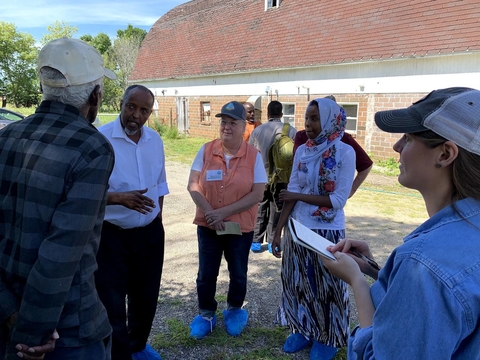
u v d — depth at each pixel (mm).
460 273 925
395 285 993
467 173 1006
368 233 5902
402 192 8852
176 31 23250
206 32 20906
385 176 10445
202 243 3070
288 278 2895
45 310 1383
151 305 2738
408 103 11297
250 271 4477
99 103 1701
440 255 955
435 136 1041
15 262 1471
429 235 1009
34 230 1437
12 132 1576
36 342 1414
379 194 8633
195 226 6023
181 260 4688
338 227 2805
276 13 17562
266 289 4016
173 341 3047
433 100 1075
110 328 1763
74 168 1440
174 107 20797
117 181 2557
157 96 22000
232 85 17062
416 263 972
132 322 2770
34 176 1436
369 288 1323
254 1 19328
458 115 1010
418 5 12336
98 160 1478
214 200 2977
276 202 4758
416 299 942
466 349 946
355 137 12602
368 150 12258
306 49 14398
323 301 2756
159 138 2797
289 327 2941
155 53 23297
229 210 2904
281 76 14852
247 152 3068
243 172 2988
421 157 1077
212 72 17703
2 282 1531
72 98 1559
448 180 1063
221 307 3600
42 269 1367
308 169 2807
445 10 11523
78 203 1414
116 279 2484
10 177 1510
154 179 2688
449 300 909
